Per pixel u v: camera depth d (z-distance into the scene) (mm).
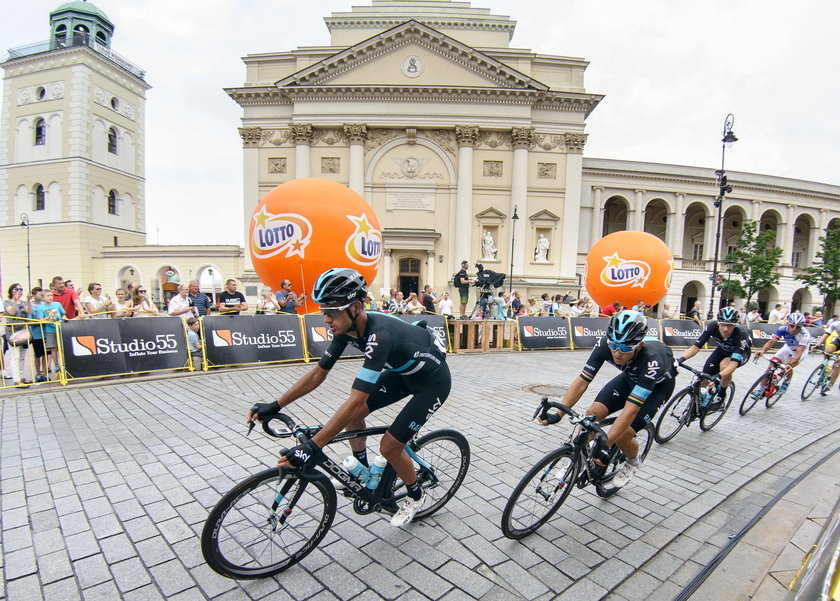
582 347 12211
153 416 4902
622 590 2299
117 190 33625
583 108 24766
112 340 6672
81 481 3307
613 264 12398
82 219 30484
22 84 31203
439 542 2654
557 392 6629
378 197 24906
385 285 24578
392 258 24859
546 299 15195
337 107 24328
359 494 2479
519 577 2361
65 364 6242
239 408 5285
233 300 8586
